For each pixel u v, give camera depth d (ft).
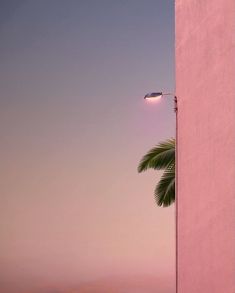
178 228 53.83
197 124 49.34
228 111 42.52
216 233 44.09
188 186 51.19
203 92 48.06
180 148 53.83
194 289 48.85
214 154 45.09
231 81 42.09
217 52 45.14
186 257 51.13
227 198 42.11
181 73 54.19
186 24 53.11
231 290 40.86
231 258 40.96
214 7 46.06
